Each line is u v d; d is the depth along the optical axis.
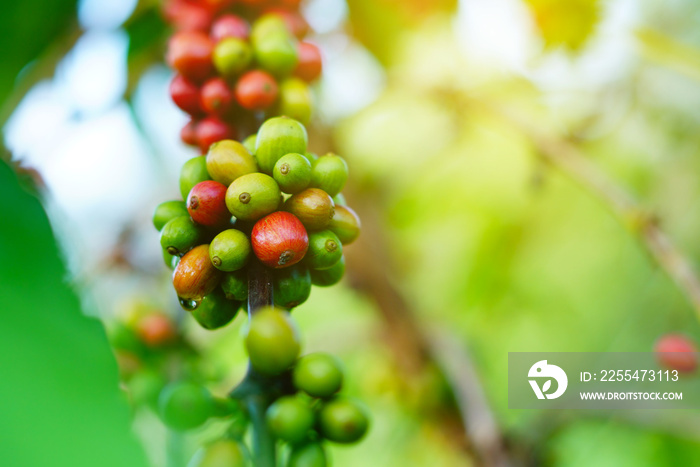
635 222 0.37
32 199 0.25
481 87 0.55
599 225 0.67
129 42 0.41
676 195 0.59
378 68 0.51
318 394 0.27
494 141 0.66
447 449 0.49
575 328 0.68
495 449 0.40
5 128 0.36
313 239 0.26
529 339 0.69
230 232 0.25
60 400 0.22
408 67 0.52
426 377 0.48
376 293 0.49
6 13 0.36
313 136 0.46
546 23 0.42
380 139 0.62
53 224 0.25
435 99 0.52
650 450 0.53
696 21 0.57
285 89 0.29
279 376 0.28
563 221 0.67
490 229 0.67
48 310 0.24
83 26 0.38
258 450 0.27
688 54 0.44
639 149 0.63
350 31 0.47
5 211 0.24
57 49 0.38
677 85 0.57
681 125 0.59
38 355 0.23
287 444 0.28
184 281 0.25
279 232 0.25
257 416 0.27
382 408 0.54
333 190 0.27
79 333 0.23
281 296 0.26
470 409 0.43
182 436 0.29
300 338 0.26
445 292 0.67
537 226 0.67
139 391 0.33
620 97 0.56
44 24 0.37
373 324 0.51
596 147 0.59
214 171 0.26
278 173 0.26
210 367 0.37
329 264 0.26
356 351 0.56
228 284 0.26
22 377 0.22
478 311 0.67
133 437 0.23
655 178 0.61
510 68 0.52
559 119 0.56
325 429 0.28
